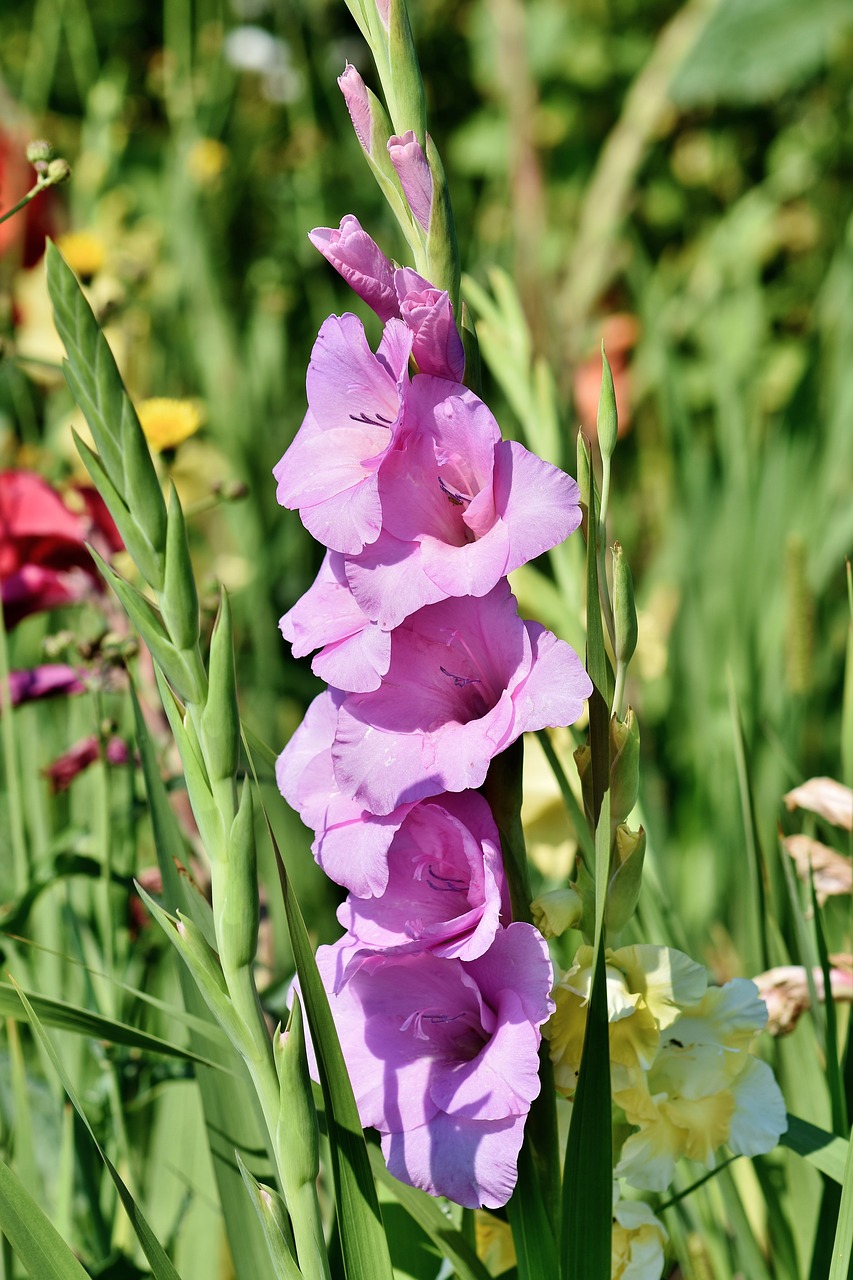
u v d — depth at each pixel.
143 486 1.74
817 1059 2.06
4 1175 1.80
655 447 5.08
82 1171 2.13
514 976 1.83
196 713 1.75
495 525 1.81
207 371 4.46
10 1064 2.26
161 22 6.47
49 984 2.26
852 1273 1.86
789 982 2.04
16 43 6.23
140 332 4.03
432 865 1.86
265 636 3.55
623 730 1.83
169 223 5.12
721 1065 1.88
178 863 1.93
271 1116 1.77
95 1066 2.30
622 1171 1.88
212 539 4.37
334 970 1.86
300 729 1.90
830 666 3.43
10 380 3.34
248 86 6.24
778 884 2.27
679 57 5.60
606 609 1.85
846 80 6.05
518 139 5.07
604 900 1.81
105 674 2.26
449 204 1.83
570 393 3.46
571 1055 1.86
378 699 1.84
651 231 6.68
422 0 6.84
